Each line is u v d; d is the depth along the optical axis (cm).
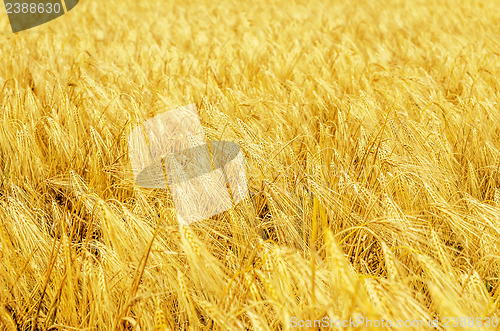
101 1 1914
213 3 1819
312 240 240
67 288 240
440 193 311
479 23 1181
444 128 436
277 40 982
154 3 1881
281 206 292
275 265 203
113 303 241
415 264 256
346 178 312
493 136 436
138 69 645
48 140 416
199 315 247
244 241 274
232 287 220
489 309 195
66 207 321
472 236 268
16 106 436
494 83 569
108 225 215
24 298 256
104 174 358
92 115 441
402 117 389
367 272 261
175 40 1055
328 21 1268
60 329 229
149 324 216
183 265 247
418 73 646
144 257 227
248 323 231
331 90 529
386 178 317
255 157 339
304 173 339
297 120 460
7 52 816
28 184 352
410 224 230
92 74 673
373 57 765
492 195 359
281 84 573
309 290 188
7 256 253
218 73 695
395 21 1319
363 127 393
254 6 1681
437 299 158
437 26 1161
